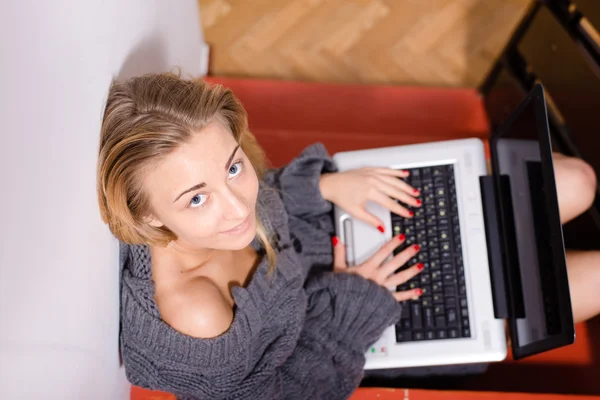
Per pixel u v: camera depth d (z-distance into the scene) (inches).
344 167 48.6
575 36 54.6
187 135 28.0
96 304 31.4
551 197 39.8
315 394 40.9
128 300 34.7
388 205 45.4
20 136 21.7
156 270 35.1
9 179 20.7
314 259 46.2
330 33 78.0
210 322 34.6
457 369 49.5
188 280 35.5
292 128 66.6
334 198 46.4
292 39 77.6
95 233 31.2
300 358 41.2
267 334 38.9
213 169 28.8
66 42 26.6
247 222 32.0
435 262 44.9
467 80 76.2
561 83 57.3
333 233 48.1
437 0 79.4
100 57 31.6
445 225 45.5
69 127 27.0
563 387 52.3
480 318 43.2
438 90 68.2
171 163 28.1
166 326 34.0
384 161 47.9
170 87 29.1
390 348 43.0
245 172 31.4
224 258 38.5
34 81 23.0
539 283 40.6
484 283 43.8
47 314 24.2
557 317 38.7
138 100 29.0
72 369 27.6
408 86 73.9
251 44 77.3
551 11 57.4
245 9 78.9
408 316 43.8
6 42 20.6
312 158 46.6
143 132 27.7
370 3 79.4
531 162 42.3
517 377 52.9
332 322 42.4
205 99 28.7
